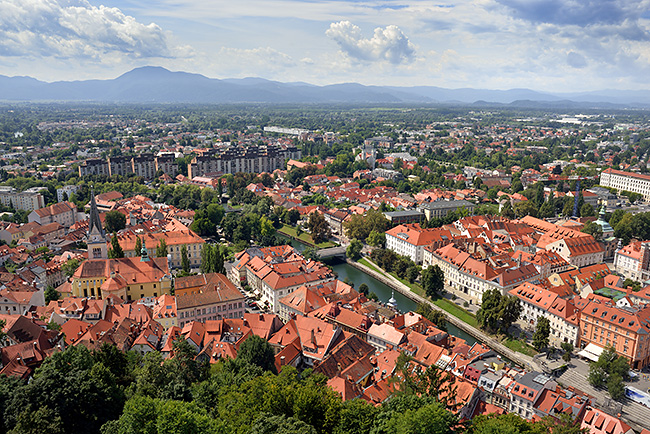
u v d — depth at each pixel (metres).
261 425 123.81
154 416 123.25
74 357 159.50
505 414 157.75
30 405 128.50
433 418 118.00
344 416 136.12
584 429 156.62
